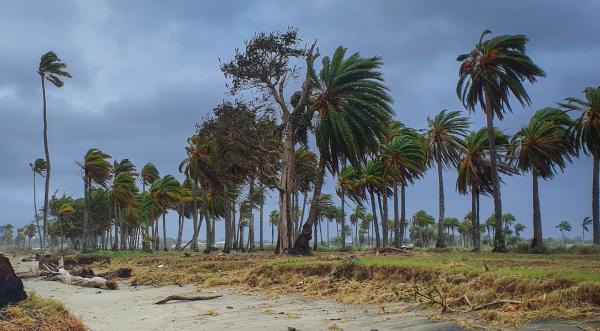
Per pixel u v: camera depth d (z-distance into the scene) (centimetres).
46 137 5497
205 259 3412
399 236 5969
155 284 2575
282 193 4009
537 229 4700
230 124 3941
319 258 2462
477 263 1853
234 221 7850
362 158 3916
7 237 18325
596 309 1015
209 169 5838
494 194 4341
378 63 3888
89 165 6969
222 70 3931
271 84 4000
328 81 3834
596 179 4512
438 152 5547
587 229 15900
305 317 1359
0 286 1041
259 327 1242
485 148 5447
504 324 1020
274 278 2181
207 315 1494
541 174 5059
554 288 1159
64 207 9806
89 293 2278
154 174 9675
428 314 1220
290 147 4028
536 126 4884
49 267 3559
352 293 1694
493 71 4297
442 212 5541
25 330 922
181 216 8325
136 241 11588
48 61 5388
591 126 4394
